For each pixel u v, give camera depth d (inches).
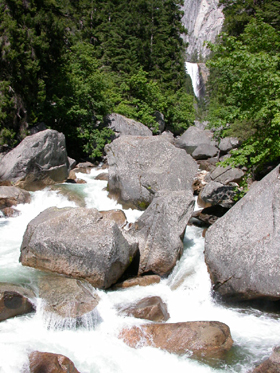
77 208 339.3
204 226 470.9
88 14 1653.5
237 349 250.2
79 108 875.4
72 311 265.0
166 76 1520.7
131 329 260.2
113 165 556.7
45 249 325.1
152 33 1616.6
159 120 1252.5
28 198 535.8
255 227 315.9
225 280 309.7
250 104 438.9
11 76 776.3
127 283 329.1
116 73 1448.1
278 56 438.3
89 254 309.1
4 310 258.8
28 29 802.8
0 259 355.9
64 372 212.4
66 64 920.9
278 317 295.6
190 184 531.5
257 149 431.5
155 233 356.8
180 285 339.0
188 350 245.8
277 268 285.7
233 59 434.3
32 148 591.5
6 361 222.4
